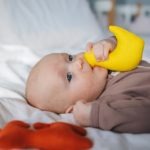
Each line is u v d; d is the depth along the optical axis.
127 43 0.90
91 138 0.67
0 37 1.76
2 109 0.84
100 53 0.90
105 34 2.01
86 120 0.78
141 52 0.90
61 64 0.92
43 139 0.61
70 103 0.90
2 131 0.64
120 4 2.85
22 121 0.74
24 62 1.42
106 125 0.75
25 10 1.90
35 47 1.77
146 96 0.84
